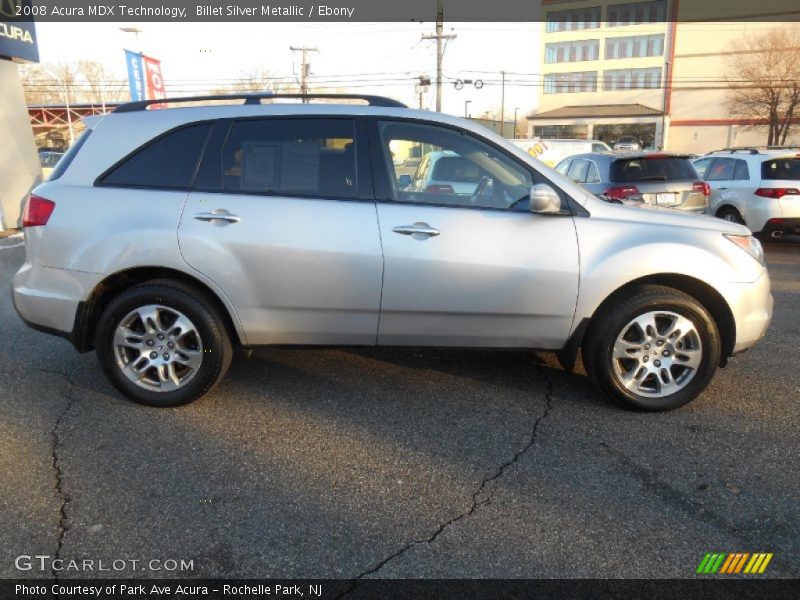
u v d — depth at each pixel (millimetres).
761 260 3947
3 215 12484
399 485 3084
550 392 4211
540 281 3715
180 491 3018
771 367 4672
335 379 4426
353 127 3812
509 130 78750
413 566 2512
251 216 3699
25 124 13047
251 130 3807
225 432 3625
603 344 3805
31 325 3973
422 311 3758
